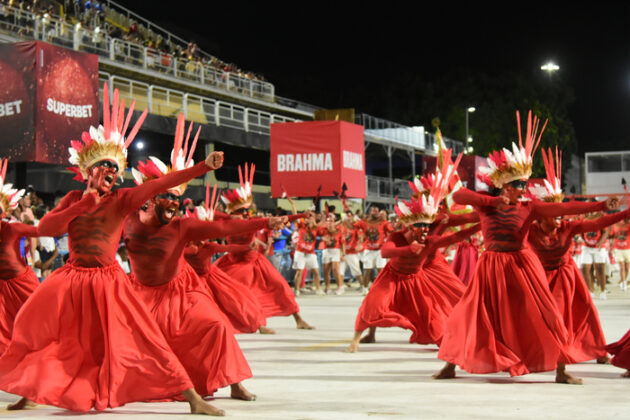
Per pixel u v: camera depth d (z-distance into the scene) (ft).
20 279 21.02
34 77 40.57
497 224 19.27
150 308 16.43
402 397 16.89
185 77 80.48
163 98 75.56
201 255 25.88
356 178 60.23
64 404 14.56
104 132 16.01
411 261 24.63
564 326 19.16
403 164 113.29
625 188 20.17
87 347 15.19
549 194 22.85
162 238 16.44
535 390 17.84
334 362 22.91
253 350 25.81
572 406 15.71
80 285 15.31
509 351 18.71
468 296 19.38
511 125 140.97
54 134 41.55
